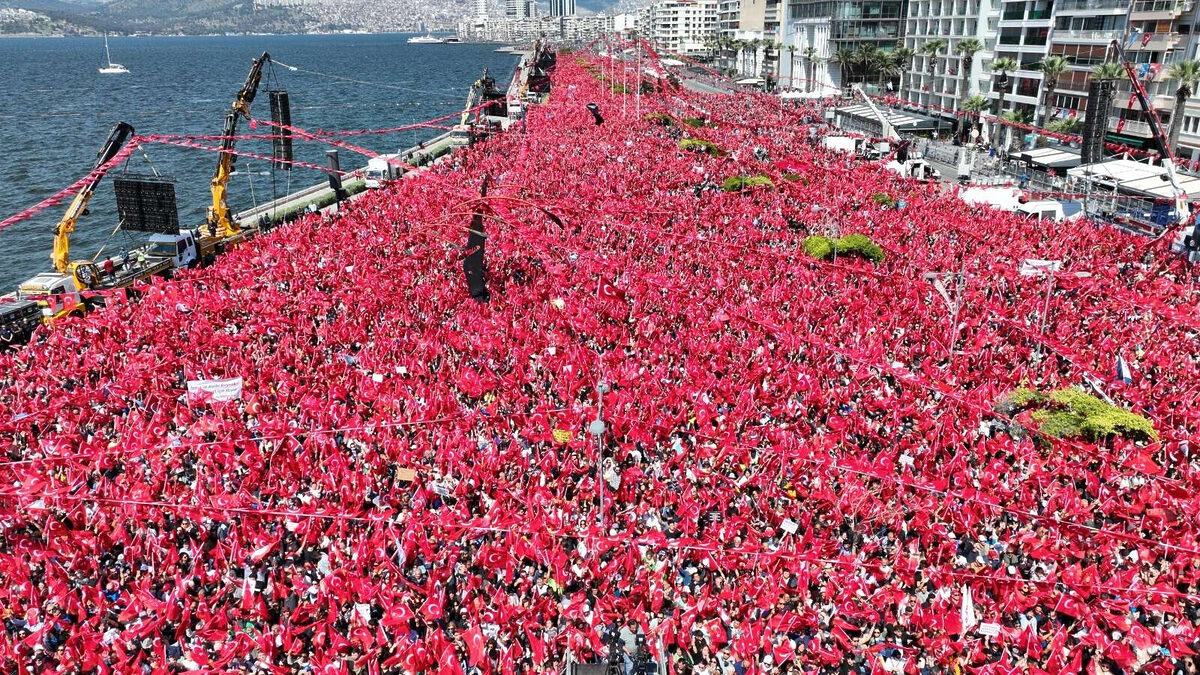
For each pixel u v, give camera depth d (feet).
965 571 88.28
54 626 81.92
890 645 80.33
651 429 113.70
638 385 127.44
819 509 100.32
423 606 82.53
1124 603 83.66
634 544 88.89
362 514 95.20
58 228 176.96
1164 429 114.11
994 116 365.61
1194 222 194.29
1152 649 80.38
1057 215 228.02
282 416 116.57
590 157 302.45
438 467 106.63
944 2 445.78
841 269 179.93
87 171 401.70
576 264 180.75
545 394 126.93
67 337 145.79
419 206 229.04
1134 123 296.30
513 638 81.97
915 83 476.13
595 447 108.78
